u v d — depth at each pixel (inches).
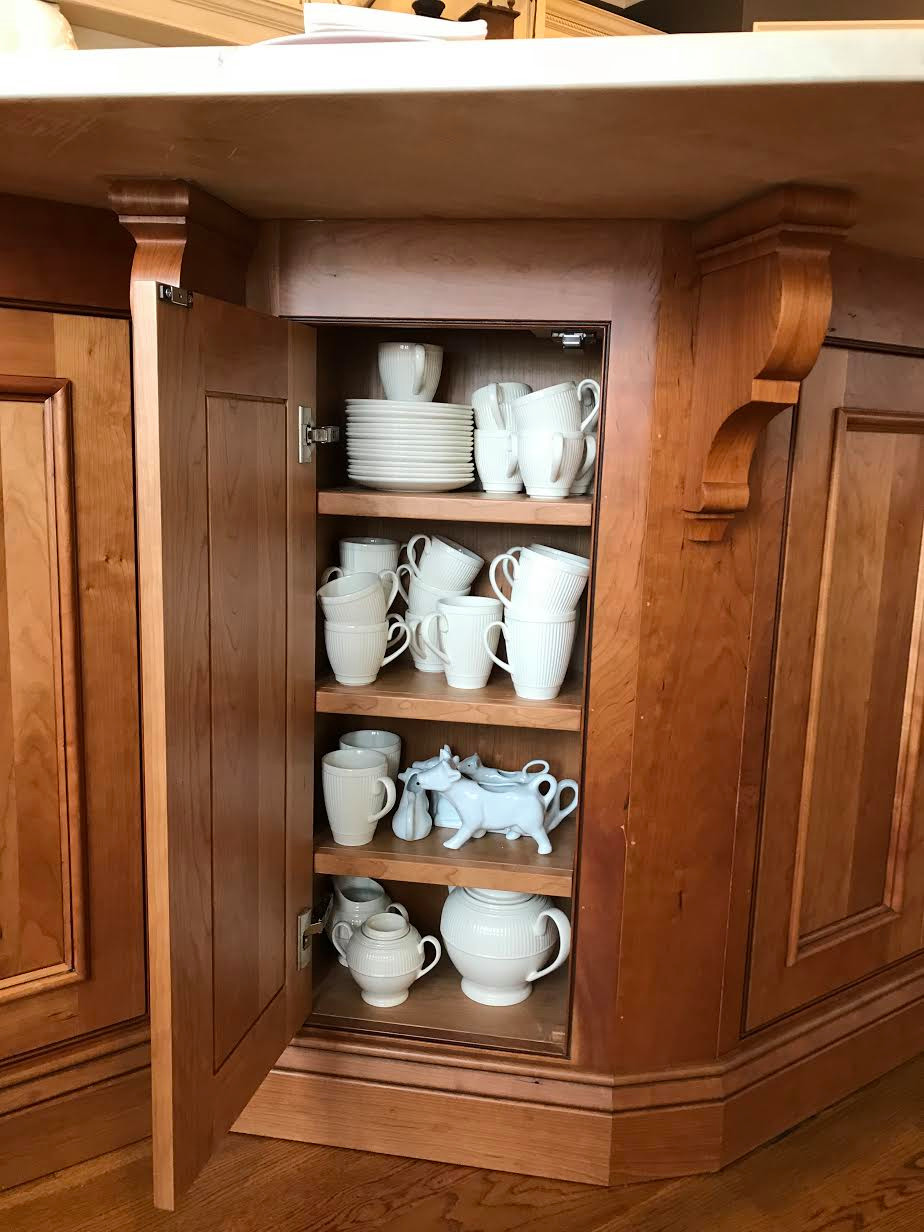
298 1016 53.6
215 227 43.1
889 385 53.4
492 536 62.1
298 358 47.6
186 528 37.2
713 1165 53.3
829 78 27.5
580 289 45.6
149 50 30.2
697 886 51.3
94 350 46.6
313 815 55.1
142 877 52.0
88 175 39.5
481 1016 56.5
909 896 62.3
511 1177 52.9
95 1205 49.7
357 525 62.7
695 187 38.6
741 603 49.3
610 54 28.2
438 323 47.2
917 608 58.6
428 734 64.4
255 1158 53.6
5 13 49.9
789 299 38.4
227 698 41.9
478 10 47.1
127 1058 53.1
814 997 58.5
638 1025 52.1
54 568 47.0
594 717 49.2
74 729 48.3
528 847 56.7
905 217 42.5
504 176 38.1
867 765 58.2
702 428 45.0
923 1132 57.4
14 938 49.0
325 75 29.6
